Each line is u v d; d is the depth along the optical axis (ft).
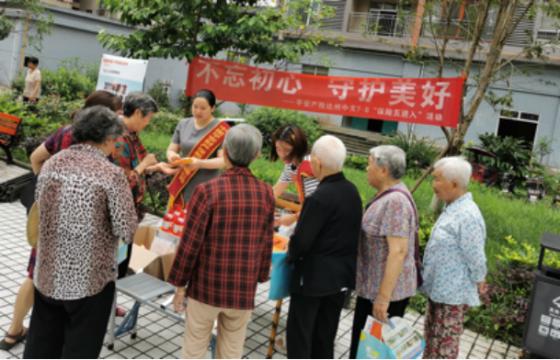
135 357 10.10
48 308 7.72
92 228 7.11
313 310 8.99
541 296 10.91
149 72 61.77
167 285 10.42
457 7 26.58
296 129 11.78
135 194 9.93
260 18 19.88
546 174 43.80
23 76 51.80
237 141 7.77
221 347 8.48
